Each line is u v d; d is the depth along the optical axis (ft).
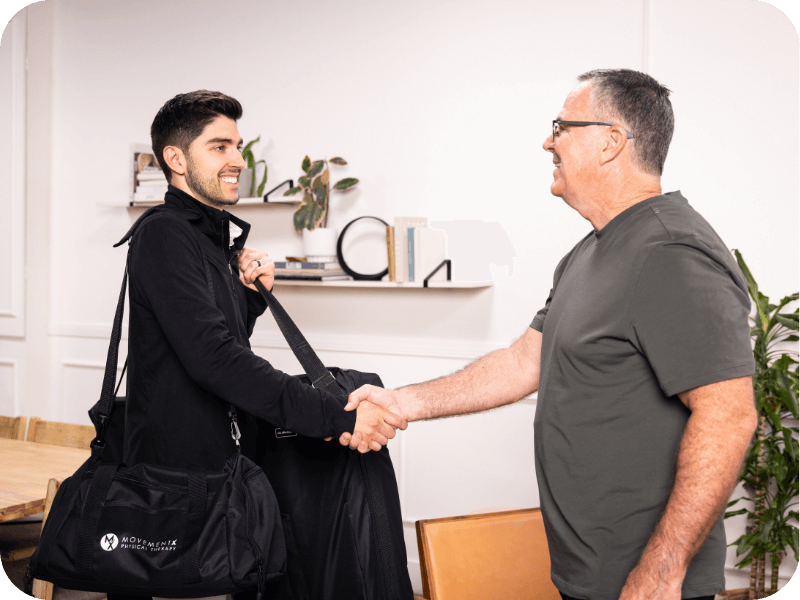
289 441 5.16
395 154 10.05
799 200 8.01
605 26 8.79
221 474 4.64
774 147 8.09
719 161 8.31
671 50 8.45
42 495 7.02
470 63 9.55
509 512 5.83
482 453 9.61
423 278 9.21
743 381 3.50
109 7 11.98
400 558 5.08
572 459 3.96
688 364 3.51
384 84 10.08
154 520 4.39
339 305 10.47
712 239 3.80
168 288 4.66
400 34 9.95
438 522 5.63
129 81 11.89
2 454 8.79
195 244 4.94
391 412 5.24
